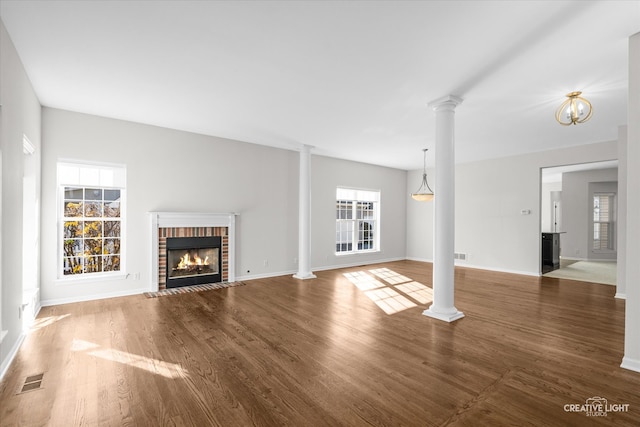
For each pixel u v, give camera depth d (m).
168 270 5.38
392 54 2.85
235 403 2.10
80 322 3.67
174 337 3.24
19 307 3.07
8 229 2.67
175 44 2.72
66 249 4.52
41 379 2.40
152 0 2.16
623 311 4.21
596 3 2.12
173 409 2.04
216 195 5.79
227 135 5.70
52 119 4.30
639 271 2.54
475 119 4.59
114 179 4.86
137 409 2.03
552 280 6.27
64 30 2.53
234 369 2.57
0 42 2.37
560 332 3.43
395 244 9.19
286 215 6.80
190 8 2.24
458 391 2.26
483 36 2.54
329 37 2.59
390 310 4.23
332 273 7.01
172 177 5.30
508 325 3.66
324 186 7.51
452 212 3.88
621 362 2.69
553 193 11.17
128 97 3.93
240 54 2.88
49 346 3.00
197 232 5.55
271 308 4.30
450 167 3.83
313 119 4.73
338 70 3.17
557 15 2.26
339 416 1.97
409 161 8.16
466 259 7.95
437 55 2.85
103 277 4.70
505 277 6.57
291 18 2.35
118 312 4.06
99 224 4.77
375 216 8.78
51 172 4.29
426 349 2.98
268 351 2.92
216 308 4.29
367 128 5.18
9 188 2.69
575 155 6.28
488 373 2.53
